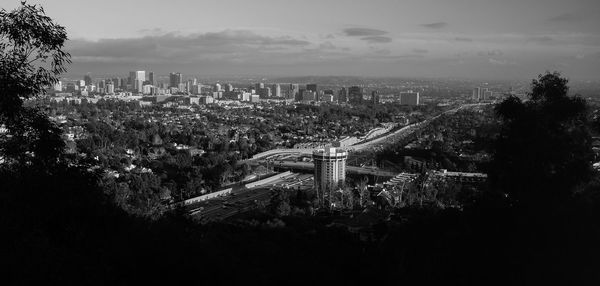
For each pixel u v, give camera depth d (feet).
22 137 67.10
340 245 163.12
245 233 171.12
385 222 216.13
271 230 183.42
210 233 147.54
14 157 66.69
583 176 98.22
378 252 130.31
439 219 114.11
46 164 68.80
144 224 92.07
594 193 105.50
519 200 97.19
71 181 70.64
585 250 83.15
